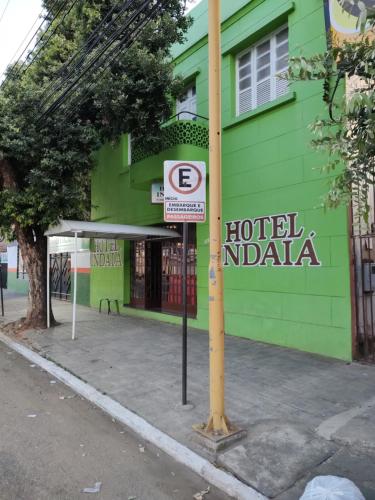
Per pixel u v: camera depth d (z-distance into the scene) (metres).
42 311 10.35
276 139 7.80
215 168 4.01
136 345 8.14
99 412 5.03
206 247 9.42
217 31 4.05
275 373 5.97
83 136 9.09
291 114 7.53
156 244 12.02
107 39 8.16
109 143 12.02
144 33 8.56
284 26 8.02
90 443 4.18
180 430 4.25
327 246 6.86
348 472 3.36
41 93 8.99
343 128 3.16
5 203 9.28
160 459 3.87
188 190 4.73
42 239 10.53
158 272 12.01
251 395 5.11
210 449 3.78
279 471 3.42
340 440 3.83
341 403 4.77
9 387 6.04
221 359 3.98
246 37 8.48
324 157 6.91
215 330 3.97
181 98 10.21
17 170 9.80
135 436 4.36
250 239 8.27
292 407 4.70
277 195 7.75
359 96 2.59
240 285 8.47
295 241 7.39
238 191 8.56
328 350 6.81
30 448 4.05
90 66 7.96
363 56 2.95
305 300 7.19
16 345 8.79
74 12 9.22
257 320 8.09
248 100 8.79
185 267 4.89
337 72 3.18
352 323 6.47
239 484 3.28
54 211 9.20
